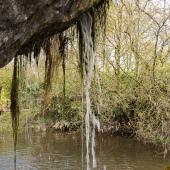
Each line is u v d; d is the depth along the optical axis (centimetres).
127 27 1769
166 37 1734
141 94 1656
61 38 616
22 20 365
